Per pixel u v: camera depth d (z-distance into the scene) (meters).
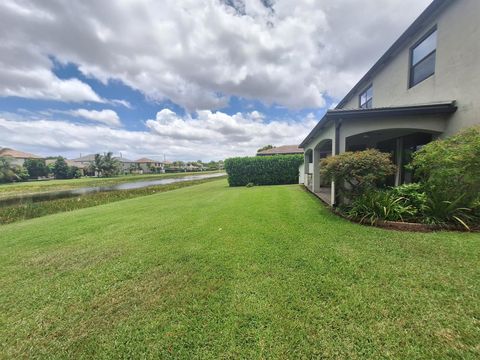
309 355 2.04
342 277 3.24
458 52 6.29
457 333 2.17
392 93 9.43
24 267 4.30
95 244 5.39
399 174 10.20
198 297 3.00
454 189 5.20
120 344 2.31
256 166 19.91
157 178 50.38
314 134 10.57
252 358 2.04
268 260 3.93
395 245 4.23
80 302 3.08
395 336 2.17
